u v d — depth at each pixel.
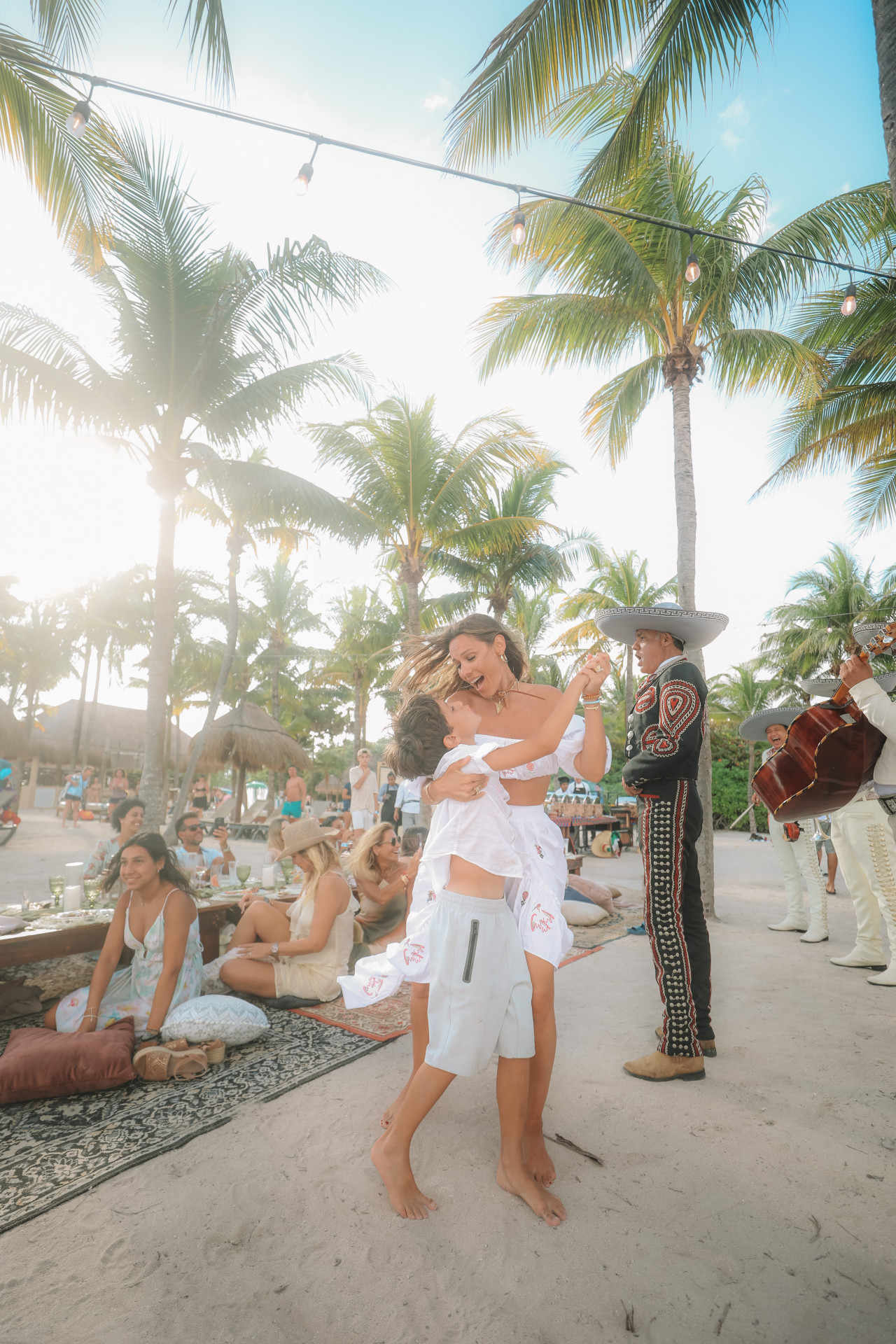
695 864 3.01
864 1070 2.85
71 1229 1.86
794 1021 3.49
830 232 7.50
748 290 7.67
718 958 4.89
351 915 3.98
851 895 4.68
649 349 8.88
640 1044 3.19
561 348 8.48
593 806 12.79
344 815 12.60
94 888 4.81
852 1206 1.92
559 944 2.18
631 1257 1.72
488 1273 1.67
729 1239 1.79
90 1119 2.49
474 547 14.01
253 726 16.50
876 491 12.34
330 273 8.02
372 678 29.23
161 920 3.16
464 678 2.30
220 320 7.70
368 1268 1.70
